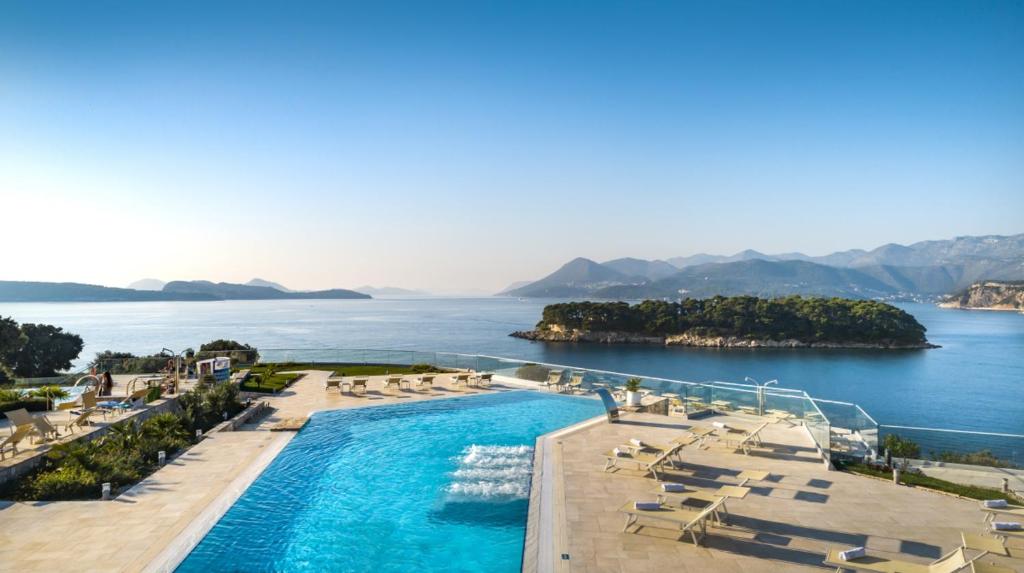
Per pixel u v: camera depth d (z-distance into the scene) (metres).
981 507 12.95
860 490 14.40
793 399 21.48
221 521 12.89
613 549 10.99
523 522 13.09
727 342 148.25
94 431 18.86
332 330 171.88
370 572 10.76
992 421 71.06
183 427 20.73
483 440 20.20
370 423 22.73
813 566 10.25
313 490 15.08
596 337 158.12
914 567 9.36
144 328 173.75
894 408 78.12
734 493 12.26
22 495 14.08
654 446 17.48
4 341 53.09
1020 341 165.50
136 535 11.85
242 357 38.75
